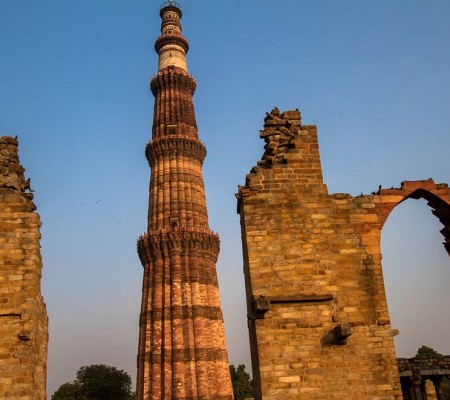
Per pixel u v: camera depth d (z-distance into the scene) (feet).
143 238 159.63
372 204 56.59
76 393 242.37
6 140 59.00
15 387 47.65
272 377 48.49
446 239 62.08
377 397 48.39
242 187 57.06
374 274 53.42
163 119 181.98
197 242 158.10
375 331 50.85
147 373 139.33
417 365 97.40
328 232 54.80
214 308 153.07
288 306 51.31
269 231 54.39
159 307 148.56
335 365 49.24
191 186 168.96
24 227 54.19
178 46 200.23
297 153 58.44
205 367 140.46
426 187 58.13
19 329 49.67
